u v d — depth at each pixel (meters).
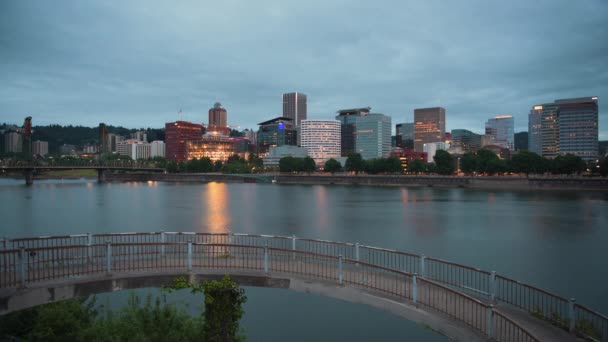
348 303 37.19
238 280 24.03
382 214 106.31
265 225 88.62
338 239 71.62
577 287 44.06
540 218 96.56
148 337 22.44
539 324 20.94
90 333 22.06
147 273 23.27
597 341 18.75
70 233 79.06
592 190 184.75
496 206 123.12
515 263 54.44
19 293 19.38
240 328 30.11
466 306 21.48
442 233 77.50
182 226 87.94
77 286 21.19
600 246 65.06
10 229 84.44
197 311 30.78
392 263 51.59
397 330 31.23
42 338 21.89
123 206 127.44
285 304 36.94
